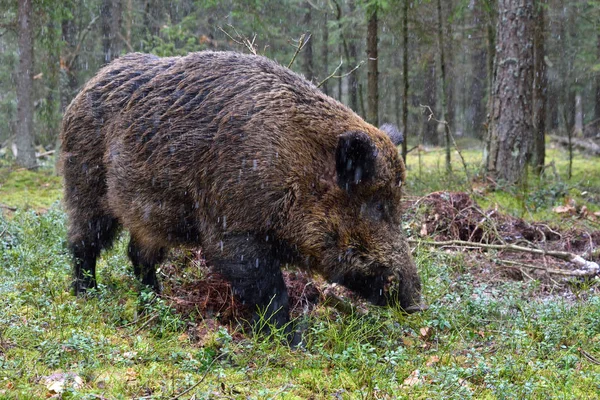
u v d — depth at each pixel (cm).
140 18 2044
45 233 852
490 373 474
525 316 602
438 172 1343
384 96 2778
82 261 632
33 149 1504
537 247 876
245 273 526
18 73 1471
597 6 1736
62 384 416
